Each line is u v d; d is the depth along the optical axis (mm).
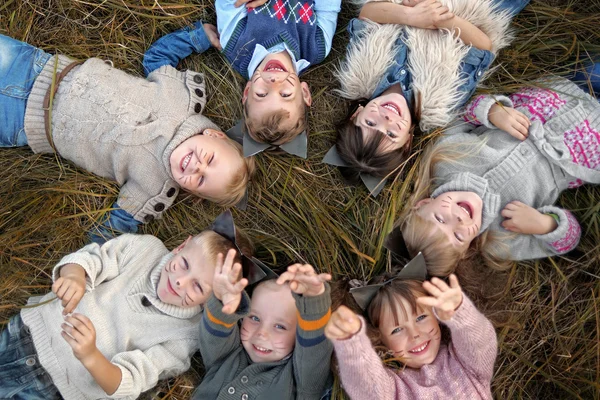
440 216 1829
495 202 1874
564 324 1992
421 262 1800
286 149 1996
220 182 1896
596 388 1872
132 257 1925
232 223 1870
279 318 1815
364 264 2010
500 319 1977
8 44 1863
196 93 1991
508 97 2010
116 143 1900
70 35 2045
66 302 1697
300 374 1778
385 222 1972
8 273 1944
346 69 2031
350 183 2039
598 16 1997
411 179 2020
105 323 1844
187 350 1895
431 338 1780
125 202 1983
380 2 1965
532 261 2021
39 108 1877
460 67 1940
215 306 1689
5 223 1957
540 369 1963
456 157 1945
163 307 1861
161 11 2055
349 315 1491
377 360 1613
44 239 1997
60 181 2012
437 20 1880
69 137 1906
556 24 2031
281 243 2055
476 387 1752
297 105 1888
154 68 2006
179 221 2090
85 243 2021
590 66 1982
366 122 1881
